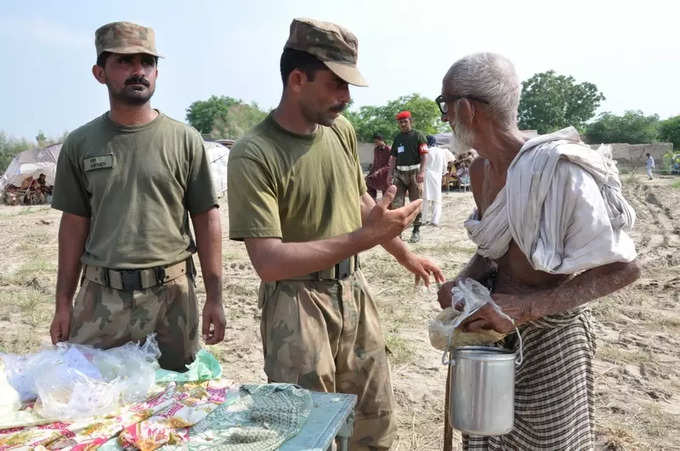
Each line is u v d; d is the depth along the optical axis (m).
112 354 2.34
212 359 2.63
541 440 2.35
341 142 2.75
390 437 2.81
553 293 2.12
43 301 6.92
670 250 9.37
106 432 1.92
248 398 2.15
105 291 2.93
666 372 4.66
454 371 2.17
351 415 2.20
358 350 2.74
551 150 2.01
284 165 2.49
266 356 2.61
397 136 9.73
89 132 2.94
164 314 3.03
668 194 17.92
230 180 2.44
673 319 5.86
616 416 3.96
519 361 2.25
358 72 2.38
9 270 8.61
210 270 3.13
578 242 2.00
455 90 2.12
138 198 2.92
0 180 22.84
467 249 9.38
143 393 2.20
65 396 2.07
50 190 22.53
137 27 2.79
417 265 2.93
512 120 2.15
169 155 2.97
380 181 10.91
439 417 4.00
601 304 6.33
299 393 2.16
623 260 1.99
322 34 2.33
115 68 2.81
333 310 2.61
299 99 2.44
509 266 2.34
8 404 2.06
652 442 3.65
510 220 2.08
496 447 2.44
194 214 3.14
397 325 5.78
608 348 5.14
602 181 2.04
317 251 2.29
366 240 2.27
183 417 2.02
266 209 2.40
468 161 22.41
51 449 1.83
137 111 2.91
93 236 2.95
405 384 4.48
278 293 2.57
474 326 2.19
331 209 2.63
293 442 1.88
